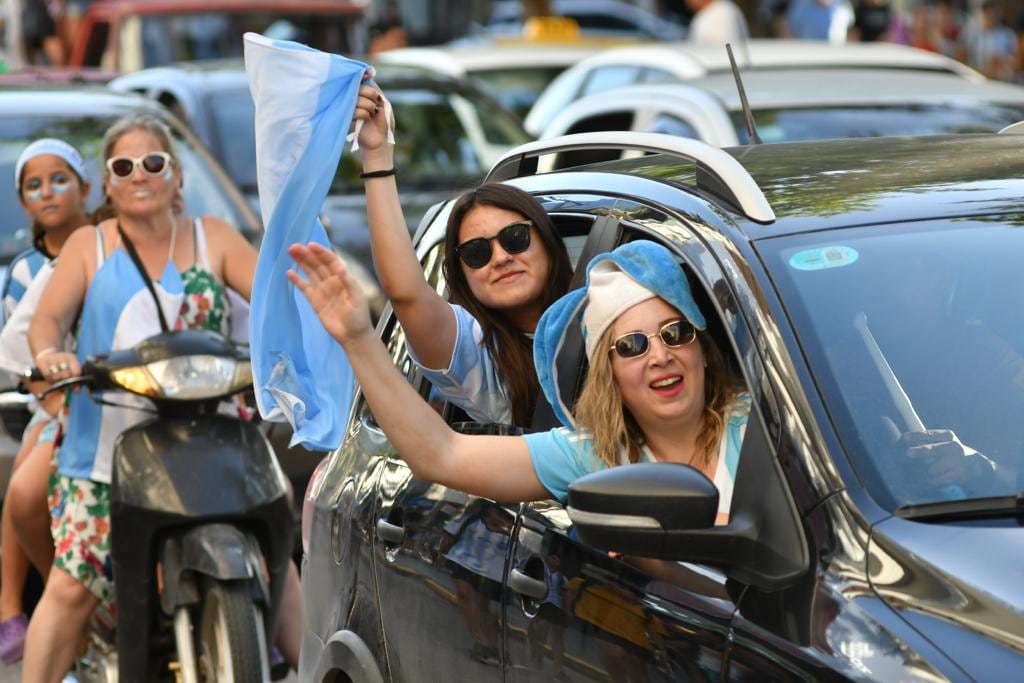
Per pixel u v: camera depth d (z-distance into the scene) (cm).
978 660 755
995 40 6372
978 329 930
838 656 789
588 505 861
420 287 1062
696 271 951
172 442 1516
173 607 1498
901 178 1048
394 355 1279
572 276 1098
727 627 850
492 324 1121
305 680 1332
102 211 1655
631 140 1107
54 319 1565
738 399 955
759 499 862
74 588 1573
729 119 2481
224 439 1539
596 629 942
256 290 1032
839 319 913
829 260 944
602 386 953
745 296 920
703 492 843
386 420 971
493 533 1063
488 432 1116
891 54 3086
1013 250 967
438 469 982
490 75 4156
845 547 821
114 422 1559
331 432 1059
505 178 1280
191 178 2355
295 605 1659
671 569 905
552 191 1162
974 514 843
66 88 2488
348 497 1263
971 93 2606
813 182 1047
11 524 1669
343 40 4475
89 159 2302
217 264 1605
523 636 1009
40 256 1731
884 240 966
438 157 3209
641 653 904
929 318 926
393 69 3447
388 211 1048
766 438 872
